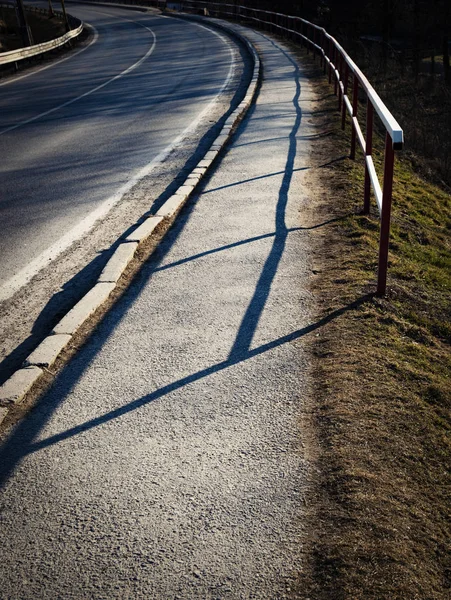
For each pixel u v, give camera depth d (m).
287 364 3.60
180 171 8.20
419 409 3.23
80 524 2.57
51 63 25.73
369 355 3.64
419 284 4.86
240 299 4.43
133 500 2.68
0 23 47.34
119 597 2.23
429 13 31.72
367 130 5.70
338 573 2.25
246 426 3.11
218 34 32.47
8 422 3.25
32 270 5.37
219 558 2.36
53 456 2.98
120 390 3.48
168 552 2.41
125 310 4.39
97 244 5.86
